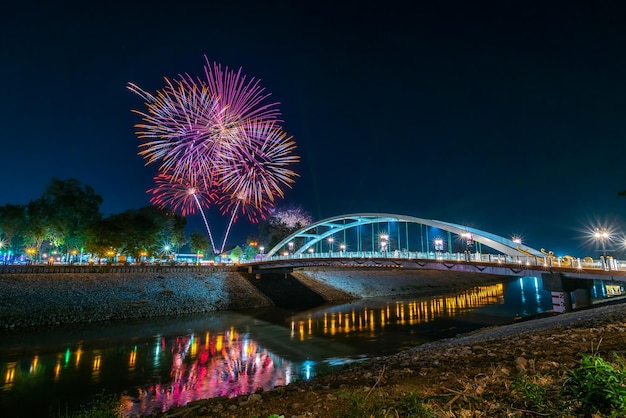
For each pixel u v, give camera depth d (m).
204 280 66.94
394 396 8.52
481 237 51.25
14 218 63.47
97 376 26.09
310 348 34.69
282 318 52.47
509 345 14.16
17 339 36.69
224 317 53.09
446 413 6.74
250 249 116.88
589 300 37.84
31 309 44.62
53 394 22.48
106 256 66.50
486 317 50.78
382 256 56.97
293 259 66.44
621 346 10.36
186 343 36.81
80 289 51.59
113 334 40.19
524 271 39.69
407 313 55.66
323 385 11.87
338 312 57.78
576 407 6.04
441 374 10.42
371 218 71.38
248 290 68.69
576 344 11.85
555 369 8.84
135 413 19.28
